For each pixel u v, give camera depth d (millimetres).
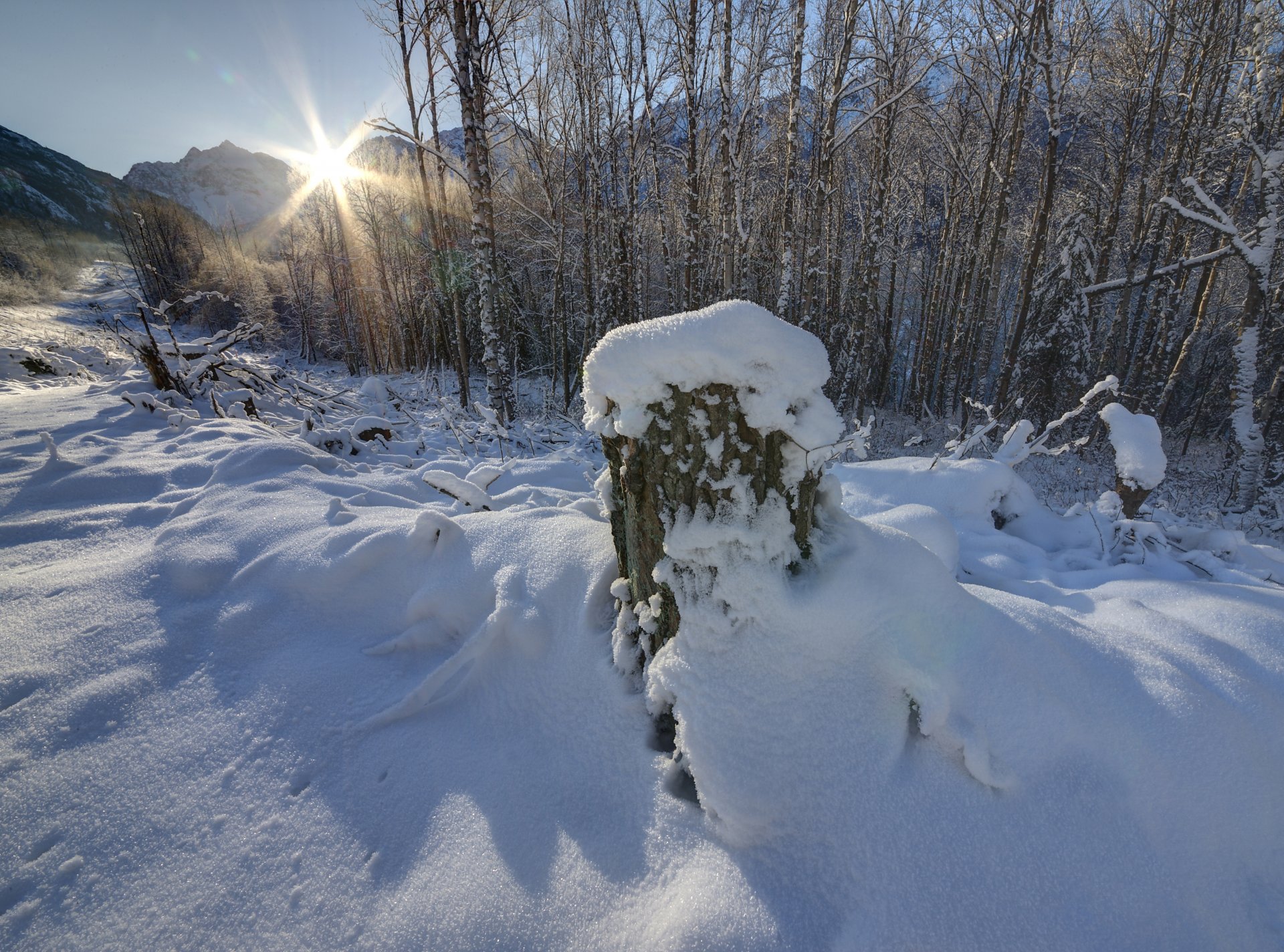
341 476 4164
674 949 1283
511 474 4168
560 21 14516
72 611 2471
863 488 4305
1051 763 1587
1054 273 16891
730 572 1684
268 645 2359
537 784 1780
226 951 1396
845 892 1380
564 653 2074
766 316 1629
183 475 3865
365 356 26031
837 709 1650
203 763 1874
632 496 1801
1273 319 13938
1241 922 1391
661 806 1645
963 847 1441
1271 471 12555
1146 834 1496
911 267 25797
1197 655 2002
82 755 1874
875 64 13961
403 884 1528
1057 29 11070
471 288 16641
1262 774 1624
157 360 6320
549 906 1446
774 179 18125
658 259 23078
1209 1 12930
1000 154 17328
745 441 1666
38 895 1502
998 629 1818
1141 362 17531
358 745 1949
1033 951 1289
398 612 2469
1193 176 14070
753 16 12445
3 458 4020
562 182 15820
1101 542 3736
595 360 1745
